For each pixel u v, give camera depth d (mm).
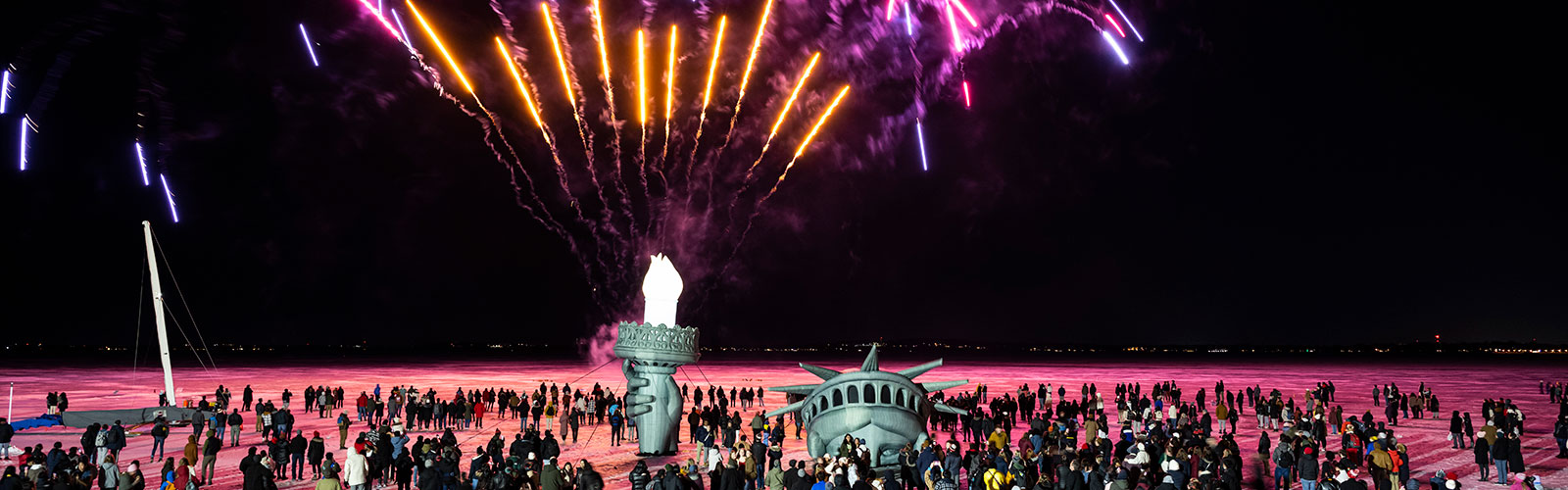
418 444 21938
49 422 36031
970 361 162750
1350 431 26359
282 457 24047
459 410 37844
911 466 20516
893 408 25672
